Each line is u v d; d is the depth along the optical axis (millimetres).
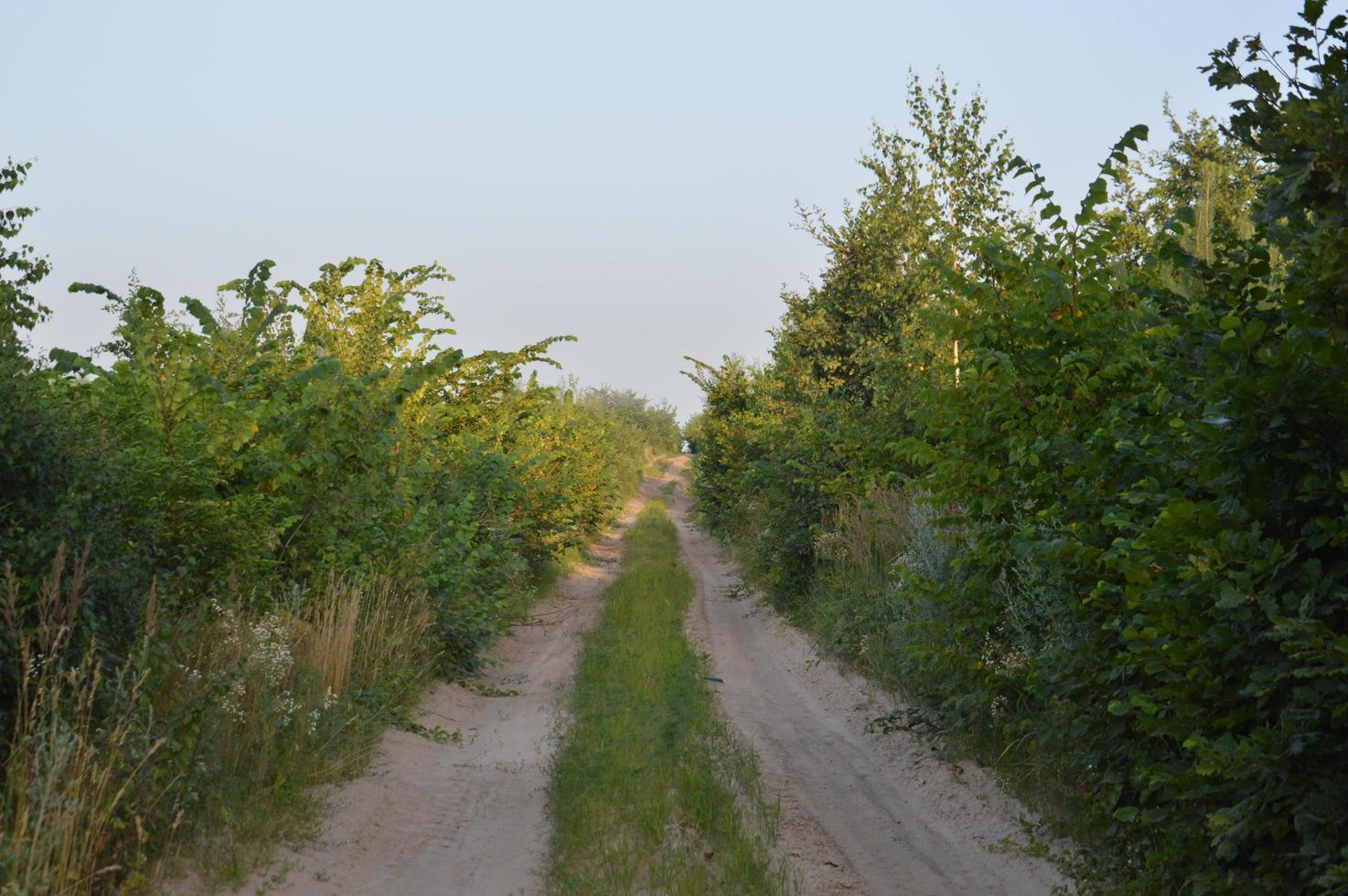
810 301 22547
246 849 6039
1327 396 4758
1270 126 5000
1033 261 7414
